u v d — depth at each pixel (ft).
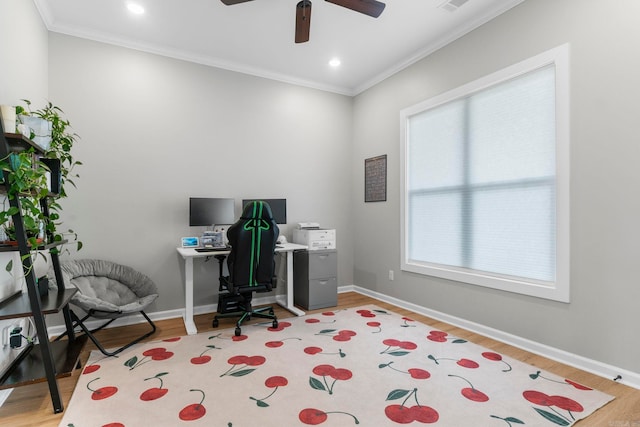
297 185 13.83
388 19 9.61
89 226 10.09
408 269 12.07
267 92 13.15
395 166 12.74
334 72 13.23
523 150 8.59
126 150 10.60
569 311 7.53
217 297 12.09
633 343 6.56
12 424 5.42
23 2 7.58
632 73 6.55
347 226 15.03
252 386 6.57
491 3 8.87
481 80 9.45
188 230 11.53
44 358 5.62
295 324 10.43
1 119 5.23
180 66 11.49
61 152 7.74
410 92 12.01
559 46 7.63
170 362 7.66
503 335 8.89
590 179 7.15
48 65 9.58
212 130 12.01
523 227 8.61
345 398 6.14
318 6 9.01
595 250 7.09
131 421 5.43
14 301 6.27
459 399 6.11
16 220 5.40
